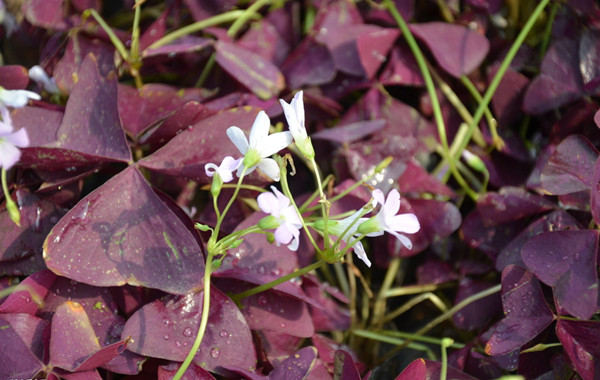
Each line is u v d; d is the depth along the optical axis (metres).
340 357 0.33
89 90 0.36
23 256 0.35
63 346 0.33
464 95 0.42
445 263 0.40
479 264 0.39
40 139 0.35
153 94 0.38
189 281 0.33
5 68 0.36
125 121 0.37
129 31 0.40
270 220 0.31
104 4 0.43
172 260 0.34
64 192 0.36
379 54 0.41
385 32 0.41
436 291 0.40
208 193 0.39
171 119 0.35
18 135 0.32
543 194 0.38
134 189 0.35
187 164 0.35
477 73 0.42
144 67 0.41
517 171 0.40
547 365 0.35
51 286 0.34
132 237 0.34
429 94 0.41
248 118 0.36
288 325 0.35
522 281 0.35
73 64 0.38
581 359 0.34
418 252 0.39
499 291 0.37
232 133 0.32
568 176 0.35
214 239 0.32
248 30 0.42
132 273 0.33
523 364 0.35
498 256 0.37
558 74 0.40
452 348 0.38
